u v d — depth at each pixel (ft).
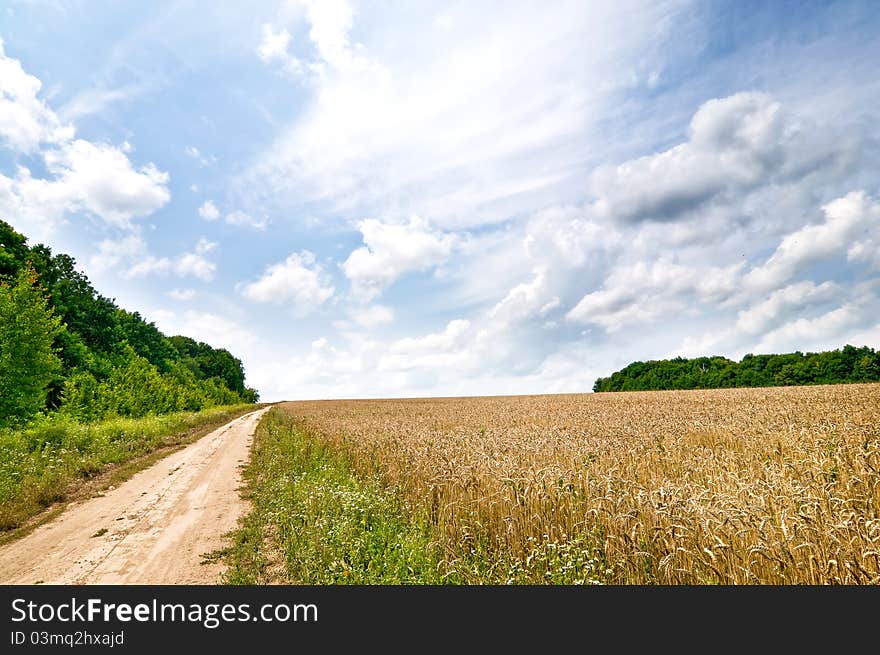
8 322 73.00
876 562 16.42
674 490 21.54
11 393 71.97
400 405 199.11
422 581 19.67
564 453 38.27
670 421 64.13
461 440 49.19
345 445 55.77
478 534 23.84
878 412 57.36
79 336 130.62
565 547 18.99
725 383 283.59
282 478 39.93
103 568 23.24
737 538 18.61
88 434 63.57
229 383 350.43
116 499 38.11
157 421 93.61
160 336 254.27
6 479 38.73
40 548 26.53
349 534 23.85
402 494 33.30
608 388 389.39
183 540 27.40
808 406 73.77
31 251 121.60
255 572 21.63
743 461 35.24
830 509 19.74
